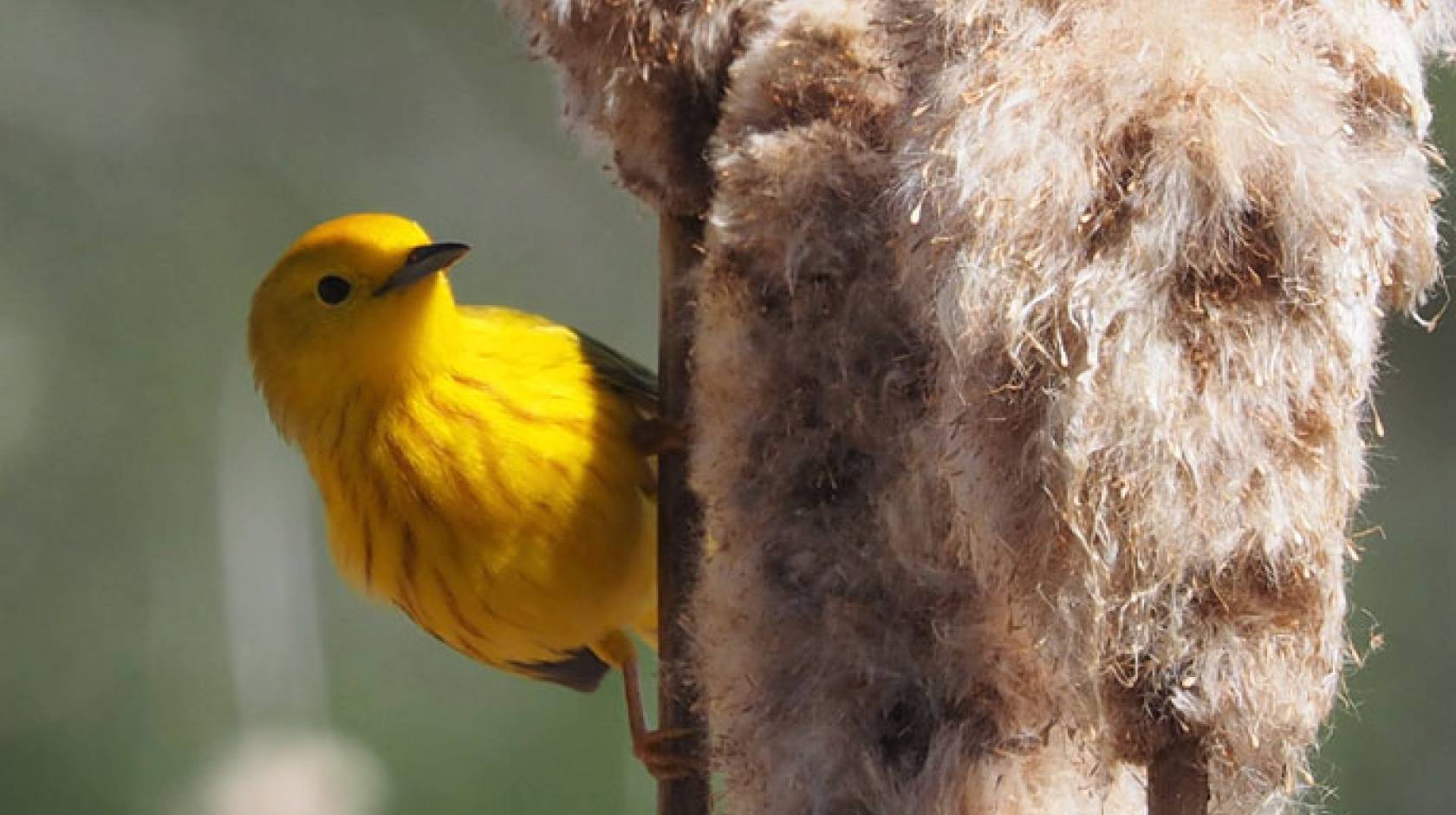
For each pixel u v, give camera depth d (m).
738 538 2.44
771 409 2.44
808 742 2.43
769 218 2.44
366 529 2.52
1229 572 2.41
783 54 2.44
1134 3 2.41
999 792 2.43
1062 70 2.41
